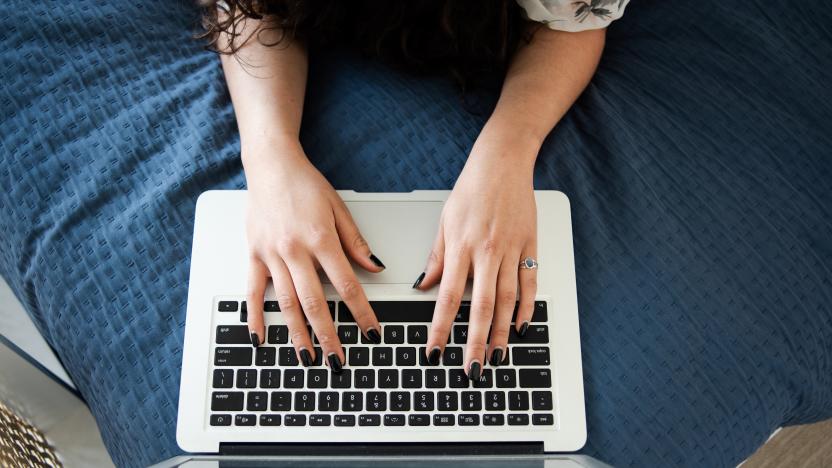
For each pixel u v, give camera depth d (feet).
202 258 2.29
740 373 2.23
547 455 1.97
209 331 2.20
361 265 2.24
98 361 2.24
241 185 2.46
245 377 2.15
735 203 2.47
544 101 2.47
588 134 2.59
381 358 2.16
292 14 2.50
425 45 2.69
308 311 2.14
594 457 2.11
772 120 2.64
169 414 2.16
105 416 2.24
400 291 2.24
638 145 2.56
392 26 2.61
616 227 2.41
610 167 2.51
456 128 2.59
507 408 2.12
